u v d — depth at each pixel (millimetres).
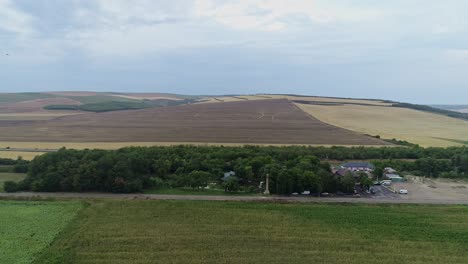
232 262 54094
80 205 78500
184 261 54219
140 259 54719
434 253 58375
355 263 54469
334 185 93188
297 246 59844
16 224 67500
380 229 67875
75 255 55844
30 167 96812
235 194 91438
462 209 80125
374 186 102938
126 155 102562
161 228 66250
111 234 63344
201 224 68438
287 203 83188
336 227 68375
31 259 54625
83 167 92625
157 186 97500
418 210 79250
